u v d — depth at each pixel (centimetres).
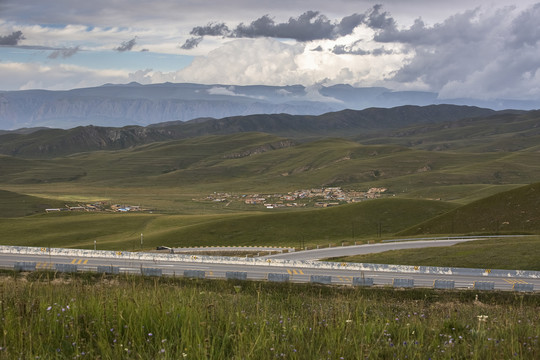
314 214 17612
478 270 6191
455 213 15500
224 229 15975
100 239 16412
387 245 10912
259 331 995
